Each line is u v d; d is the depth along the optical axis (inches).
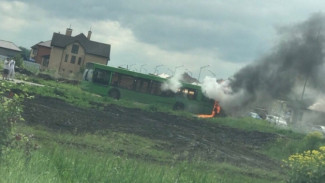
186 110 2022.6
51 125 886.4
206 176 502.6
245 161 948.0
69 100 1433.3
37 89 1502.2
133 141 898.1
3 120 410.6
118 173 422.6
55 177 379.9
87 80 1988.2
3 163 378.0
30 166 386.9
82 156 478.6
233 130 1545.3
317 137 1290.6
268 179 716.0
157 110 1737.2
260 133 1535.4
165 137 1072.8
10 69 1649.9
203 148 1015.0
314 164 564.7
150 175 448.8
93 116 1189.7
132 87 2000.5
